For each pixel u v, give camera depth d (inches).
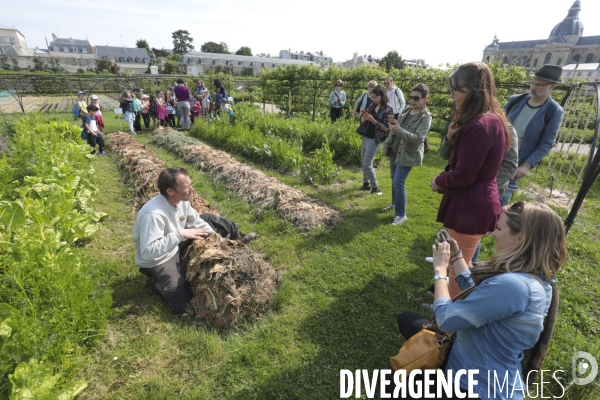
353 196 238.8
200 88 561.6
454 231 109.5
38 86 1042.7
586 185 164.7
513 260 66.4
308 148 375.6
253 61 3211.1
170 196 124.2
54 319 92.4
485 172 99.7
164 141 379.6
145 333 113.4
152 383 96.3
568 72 2938.0
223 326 116.3
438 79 490.3
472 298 65.3
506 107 173.2
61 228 146.7
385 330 119.6
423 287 143.7
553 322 66.5
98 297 114.7
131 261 153.0
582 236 193.6
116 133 438.6
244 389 96.3
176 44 3563.0
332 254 164.9
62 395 84.3
